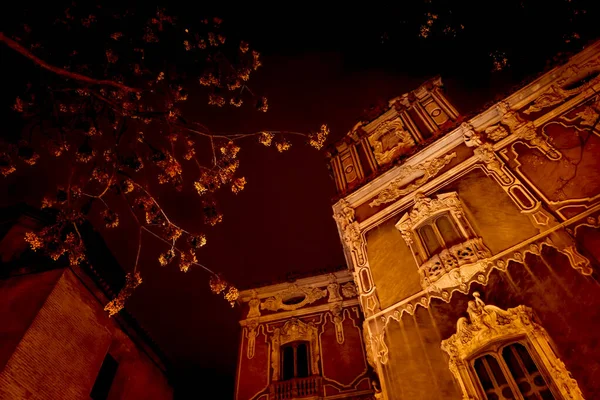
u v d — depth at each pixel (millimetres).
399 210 14492
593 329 8508
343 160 19109
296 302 22000
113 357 19906
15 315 14391
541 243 10398
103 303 18156
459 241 12070
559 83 13492
